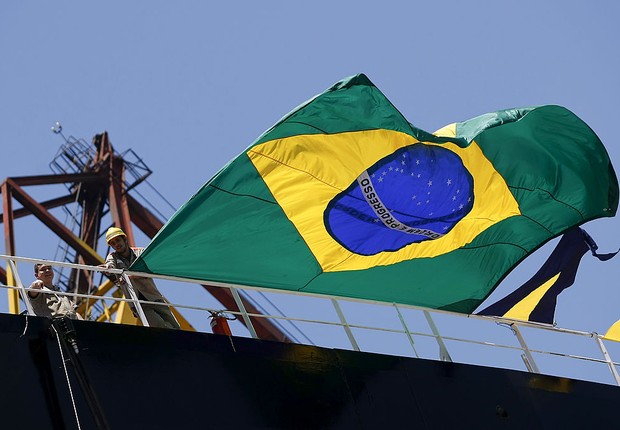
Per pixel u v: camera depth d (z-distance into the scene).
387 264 44.56
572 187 46.66
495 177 45.00
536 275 51.47
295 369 37.22
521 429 41.56
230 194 38.72
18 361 32.00
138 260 38.03
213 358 35.53
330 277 43.28
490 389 42.16
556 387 44.31
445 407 40.19
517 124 44.56
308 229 41.03
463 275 46.91
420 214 43.31
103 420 32.03
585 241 51.31
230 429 34.16
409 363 40.56
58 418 31.47
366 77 39.50
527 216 46.81
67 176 90.06
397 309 45.09
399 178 42.03
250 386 35.66
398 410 38.72
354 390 38.16
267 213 39.75
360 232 42.59
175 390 33.97
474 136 43.75
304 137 39.59
